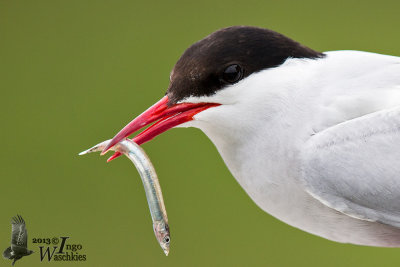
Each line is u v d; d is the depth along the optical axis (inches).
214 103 100.3
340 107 100.1
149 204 100.3
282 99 100.0
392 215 100.2
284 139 100.1
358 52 100.7
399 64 100.4
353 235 101.0
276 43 100.1
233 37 100.0
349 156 100.0
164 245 100.3
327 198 100.2
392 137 100.0
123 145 100.3
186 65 100.2
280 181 100.4
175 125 100.4
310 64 100.3
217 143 100.7
